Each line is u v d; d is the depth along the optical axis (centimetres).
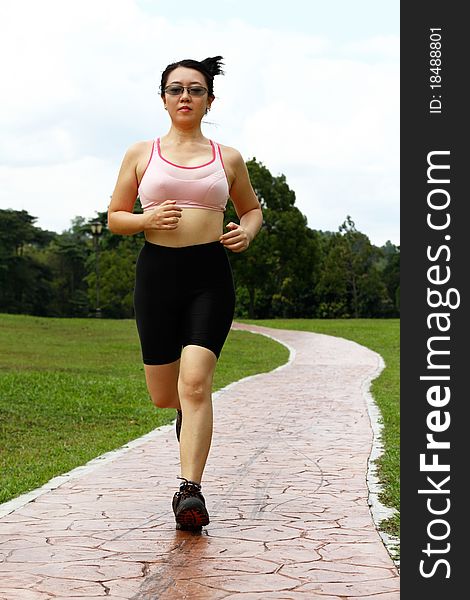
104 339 2895
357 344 2906
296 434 905
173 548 450
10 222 7481
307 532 485
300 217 6131
